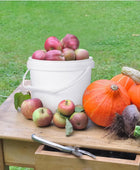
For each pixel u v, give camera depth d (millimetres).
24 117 1252
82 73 1212
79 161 951
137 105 1136
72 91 1219
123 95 1104
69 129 1076
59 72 1179
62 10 7484
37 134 1079
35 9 7730
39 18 6988
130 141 1033
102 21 6477
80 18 6594
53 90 1203
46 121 1124
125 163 913
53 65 1165
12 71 3885
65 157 955
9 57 4527
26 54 4672
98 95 1100
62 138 1053
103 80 1171
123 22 6336
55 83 1199
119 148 982
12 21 6805
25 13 7395
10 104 1426
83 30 5816
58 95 1219
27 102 1195
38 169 990
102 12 7195
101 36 5461
